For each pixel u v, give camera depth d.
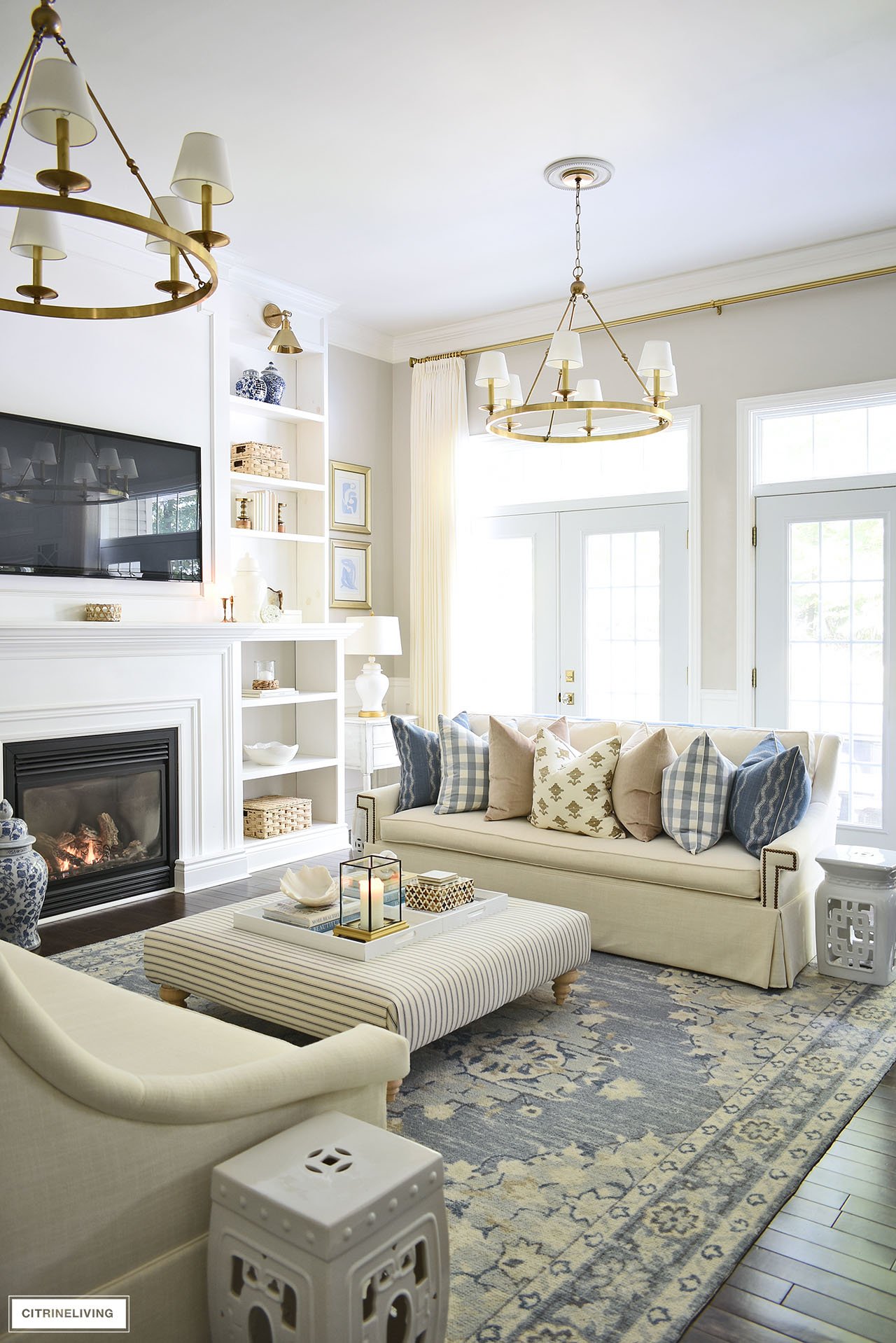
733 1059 2.81
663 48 3.29
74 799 4.32
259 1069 1.59
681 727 4.28
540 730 4.18
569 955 3.08
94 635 4.18
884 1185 2.15
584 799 3.89
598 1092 2.60
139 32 3.15
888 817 5.05
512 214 4.65
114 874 4.44
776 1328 1.71
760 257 5.20
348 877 2.80
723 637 5.51
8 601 4.05
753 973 3.40
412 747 4.50
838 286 5.08
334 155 4.03
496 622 6.49
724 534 5.49
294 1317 1.39
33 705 4.04
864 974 3.46
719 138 3.91
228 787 4.95
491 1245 1.93
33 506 4.09
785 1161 2.25
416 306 5.99
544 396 6.09
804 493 5.26
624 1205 2.07
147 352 4.58
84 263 4.30
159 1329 1.45
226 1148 1.55
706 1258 1.89
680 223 4.75
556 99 3.60
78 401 4.28
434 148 3.97
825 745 4.09
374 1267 1.37
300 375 5.92
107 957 3.69
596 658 6.06
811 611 5.27
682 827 3.67
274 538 5.55
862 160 4.12
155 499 4.60
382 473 6.64
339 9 3.04
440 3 3.02
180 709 4.69
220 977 2.74
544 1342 1.66
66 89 2.01
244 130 3.81
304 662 5.88
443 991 2.51
